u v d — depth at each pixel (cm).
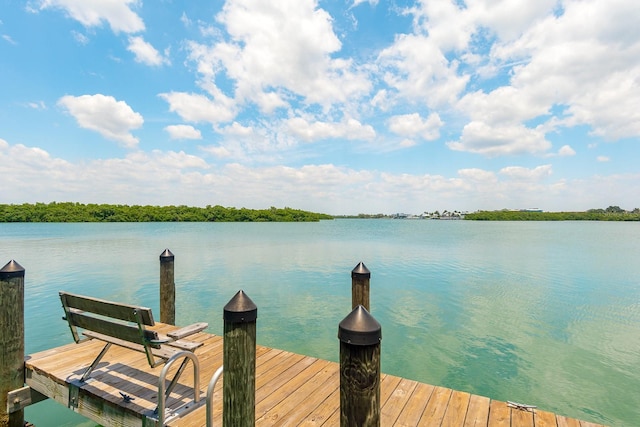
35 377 441
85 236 4128
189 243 3391
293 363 473
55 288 1398
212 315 1074
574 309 1124
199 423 333
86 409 389
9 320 427
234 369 268
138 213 9406
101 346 518
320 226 9475
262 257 2372
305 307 1162
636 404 586
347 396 195
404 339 874
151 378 421
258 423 333
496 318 1036
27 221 8000
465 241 3894
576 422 333
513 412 351
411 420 337
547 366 729
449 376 686
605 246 3256
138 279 1570
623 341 855
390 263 2105
